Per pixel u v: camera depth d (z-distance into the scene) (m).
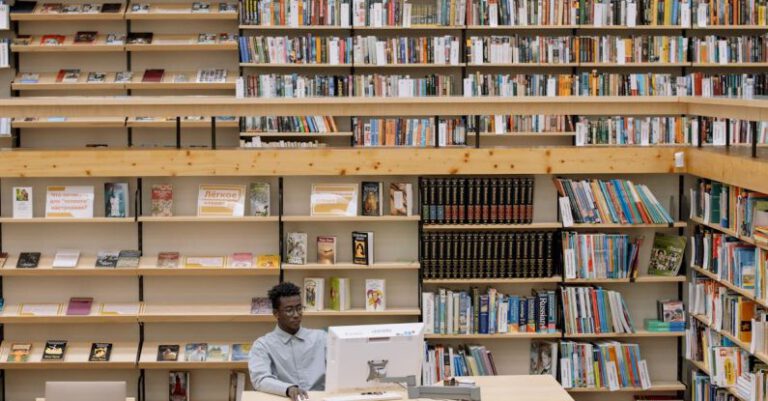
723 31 10.88
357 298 7.26
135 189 7.11
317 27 10.46
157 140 10.72
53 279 7.18
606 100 6.97
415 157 6.96
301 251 7.10
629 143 10.52
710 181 7.01
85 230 7.16
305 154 6.91
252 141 10.43
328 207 7.07
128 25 10.65
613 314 7.19
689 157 7.05
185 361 7.05
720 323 6.71
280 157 6.91
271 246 7.21
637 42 10.60
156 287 7.21
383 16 10.49
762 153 6.52
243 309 7.12
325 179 7.18
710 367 6.84
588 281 7.18
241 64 10.43
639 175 7.32
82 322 7.14
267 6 10.45
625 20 10.59
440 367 7.07
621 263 7.18
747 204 6.25
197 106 6.81
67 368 7.15
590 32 10.78
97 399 5.65
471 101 6.91
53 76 10.52
